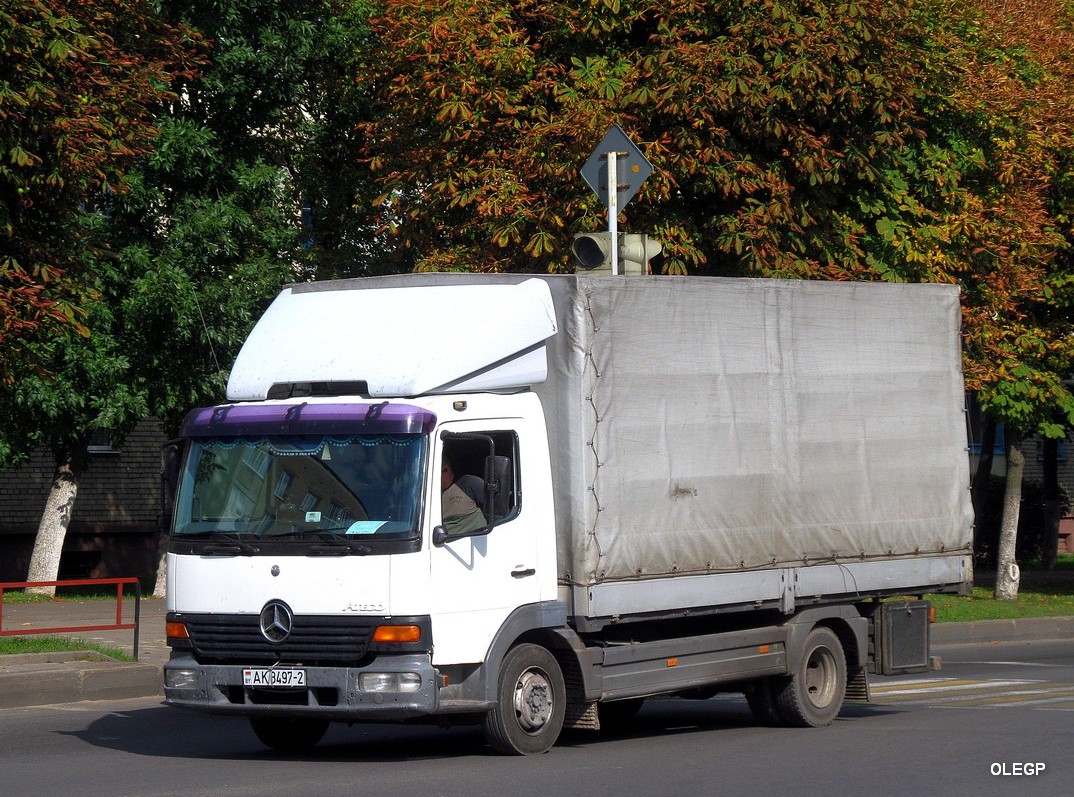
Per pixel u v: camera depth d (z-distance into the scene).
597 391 17.16
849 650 20.69
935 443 21.31
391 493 15.62
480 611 15.93
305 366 16.80
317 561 15.59
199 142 35.94
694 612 18.11
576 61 30.83
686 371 18.16
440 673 15.45
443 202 31.83
